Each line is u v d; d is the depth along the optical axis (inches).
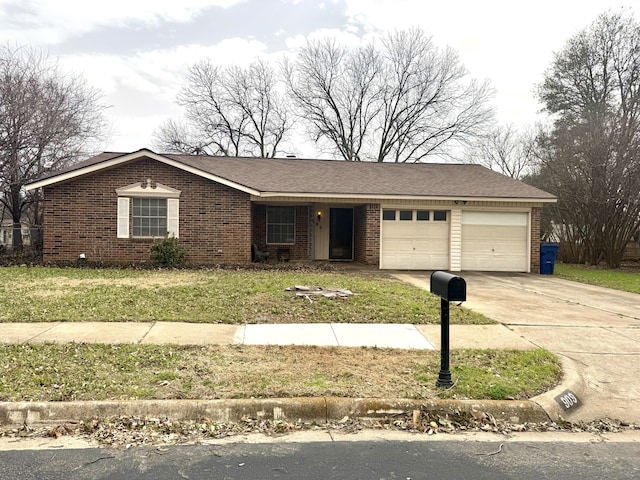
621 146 775.1
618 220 792.3
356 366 211.3
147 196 594.9
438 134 1433.3
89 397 170.4
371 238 652.1
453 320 309.3
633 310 365.7
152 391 176.4
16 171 743.7
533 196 650.2
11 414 159.6
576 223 867.4
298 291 386.6
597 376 212.1
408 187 667.4
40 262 583.8
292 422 165.2
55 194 583.8
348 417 168.1
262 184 636.1
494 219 669.9
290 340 254.7
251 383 186.2
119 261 592.7
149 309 317.4
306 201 655.8
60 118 793.6
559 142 897.5
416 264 661.9
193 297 360.5
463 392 181.5
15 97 713.0
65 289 388.5
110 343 239.9
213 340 250.8
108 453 140.2
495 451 145.9
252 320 297.7
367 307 337.4
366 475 129.0
